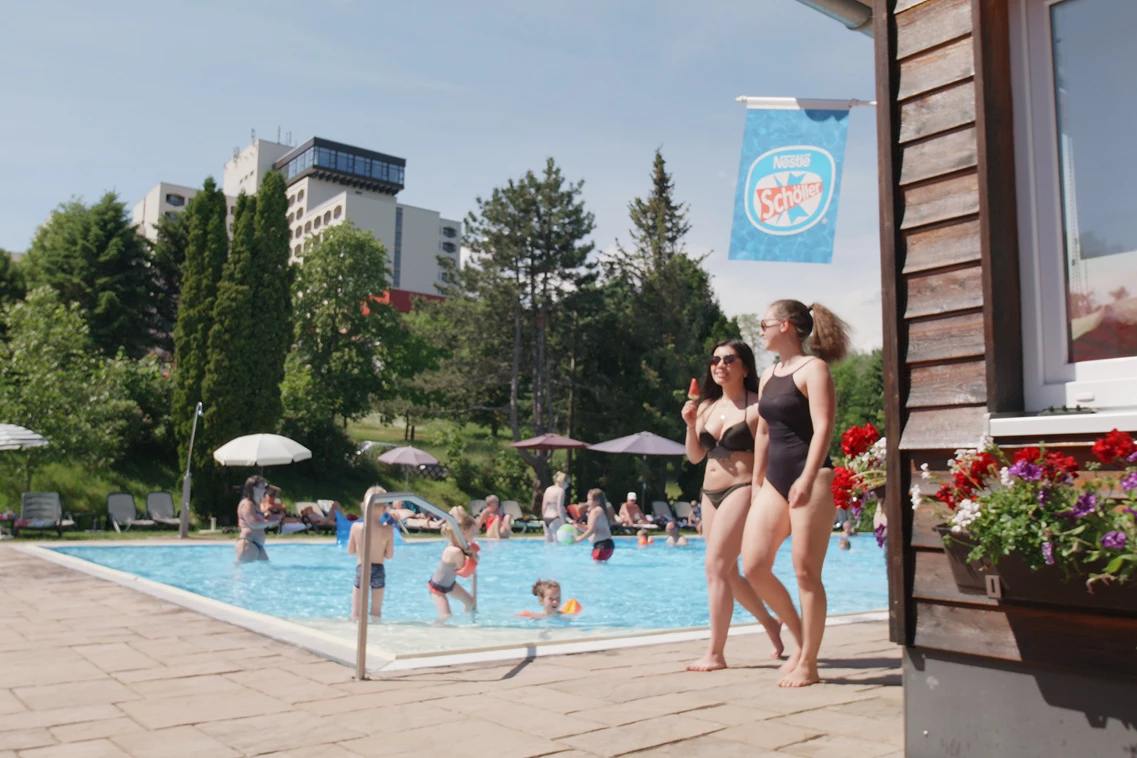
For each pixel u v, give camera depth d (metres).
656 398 37.75
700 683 4.33
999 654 2.74
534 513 34.41
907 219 3.23
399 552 16.86
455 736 3.31
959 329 3.02
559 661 4.99
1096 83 2.93
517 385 36.75
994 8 3.11
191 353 24.95
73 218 38.31
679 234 41.34
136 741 3.25
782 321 4.66
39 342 22.31
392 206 109.44
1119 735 2.47
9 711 3.72
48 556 11.90
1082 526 2.37
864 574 14.93
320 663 4.86
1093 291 2.87
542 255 36.03
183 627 6.17
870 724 3.46
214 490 24.48
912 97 3.27
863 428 3.84
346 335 43.22
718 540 4.83
